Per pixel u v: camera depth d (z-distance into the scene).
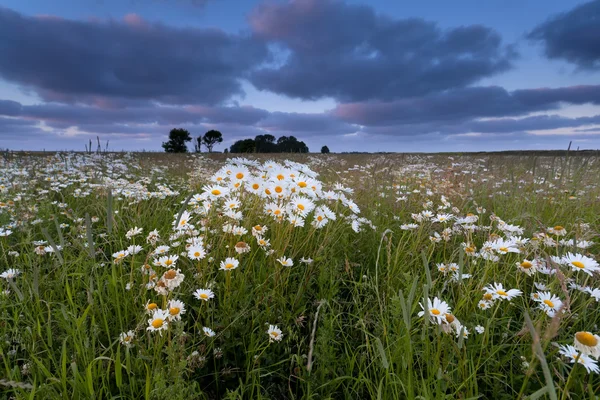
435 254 3.34
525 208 4.84
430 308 1.59
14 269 2.68
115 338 2.09
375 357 1.79
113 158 11.60
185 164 11.31
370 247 3.46
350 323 2.25
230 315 2.19
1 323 2.16
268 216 3.41
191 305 2.38
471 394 1.50
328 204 4.02
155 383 1.53
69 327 1.86
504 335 1.98
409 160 12.64
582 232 2.94
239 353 2.11
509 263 2.70
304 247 3.19
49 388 1.57
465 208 4.86
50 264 2.87
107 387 1.72
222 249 2.84
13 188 5.52
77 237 3.24
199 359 1.87
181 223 2.94
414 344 1.80
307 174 3.37
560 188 5.82
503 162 11.27
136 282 2.48
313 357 1.99
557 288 2.22
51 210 4.56
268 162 3.62
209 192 2.98
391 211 4.72
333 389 1.79
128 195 4.80
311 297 2.63
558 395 1.63
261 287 2.47
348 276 2.89
